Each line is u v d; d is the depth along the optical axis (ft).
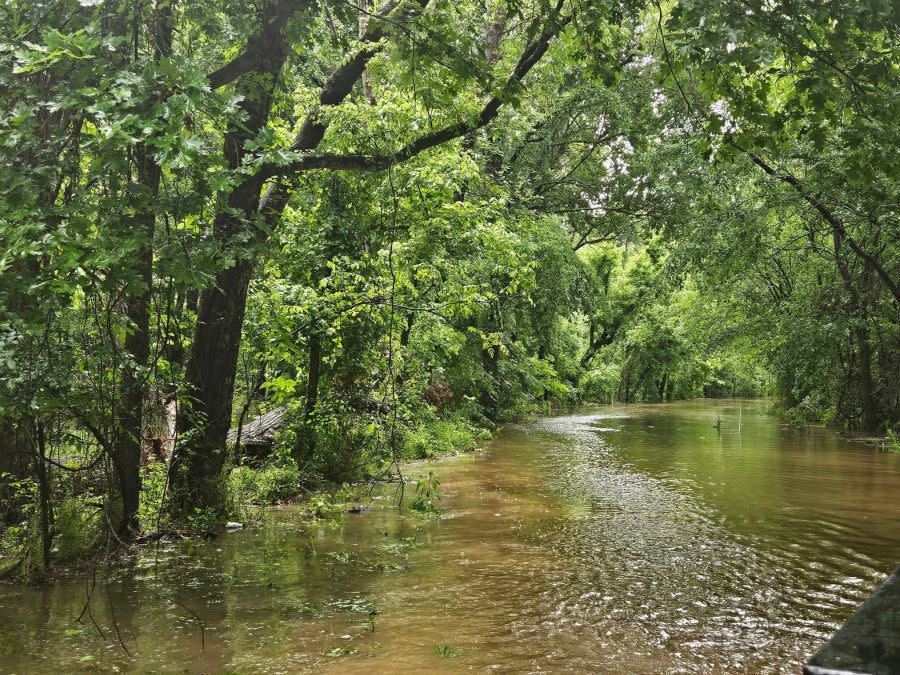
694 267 70.38
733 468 45.11
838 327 66.39
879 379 74.95
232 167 26.03
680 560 22.50
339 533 26.63
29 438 20.52
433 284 48.60
